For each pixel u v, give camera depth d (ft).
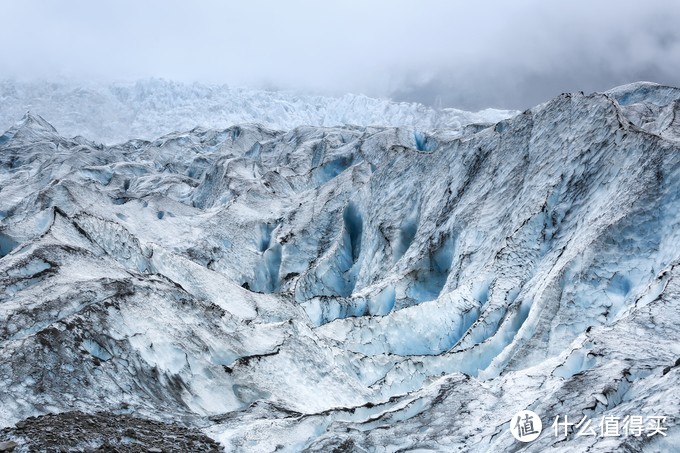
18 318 79.20
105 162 403.75
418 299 156.46
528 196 143.84
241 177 276.00
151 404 73.36
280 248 217.77
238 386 85.35
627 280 105.40
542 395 68.08
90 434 58.44
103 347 76.59
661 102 291.38
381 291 155.84
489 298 126.00
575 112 147.13
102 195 225.97
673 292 84.12
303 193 257.14
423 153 203.21
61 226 121.39
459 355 111.45
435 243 164.96
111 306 82.48
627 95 307.78
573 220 129.18
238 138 429.79
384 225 195.93
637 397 55.42
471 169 175.52
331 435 66.33
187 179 343.67
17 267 96.27
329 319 151.33
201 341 88.38
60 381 69.26
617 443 46.39
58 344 72.84
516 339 107.65
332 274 198.70
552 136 150.92
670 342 73.77
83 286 87.92
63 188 213.25
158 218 221.66
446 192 180.04
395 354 115.24
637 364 65.05
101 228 130.82
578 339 83.20
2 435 55.57
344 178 244.42
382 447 63.36
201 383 82.74
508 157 162.81
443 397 74.74
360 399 97.19
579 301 106.93
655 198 108.99
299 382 92.63
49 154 432.66
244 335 97.81
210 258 203.92
